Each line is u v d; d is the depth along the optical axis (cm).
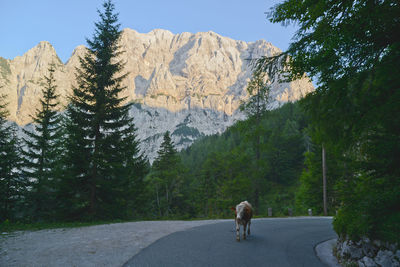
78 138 1825
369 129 536
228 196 3506
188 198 5256
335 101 512
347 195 727
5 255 714
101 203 1916
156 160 4669
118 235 1030
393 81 455
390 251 580
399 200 573
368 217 641
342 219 761
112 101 1995
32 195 2420
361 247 678
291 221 1762
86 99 1978
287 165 5719
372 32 446
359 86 483
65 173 1831
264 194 4688
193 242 888
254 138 2741
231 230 1190
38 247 813
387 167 573
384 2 415
